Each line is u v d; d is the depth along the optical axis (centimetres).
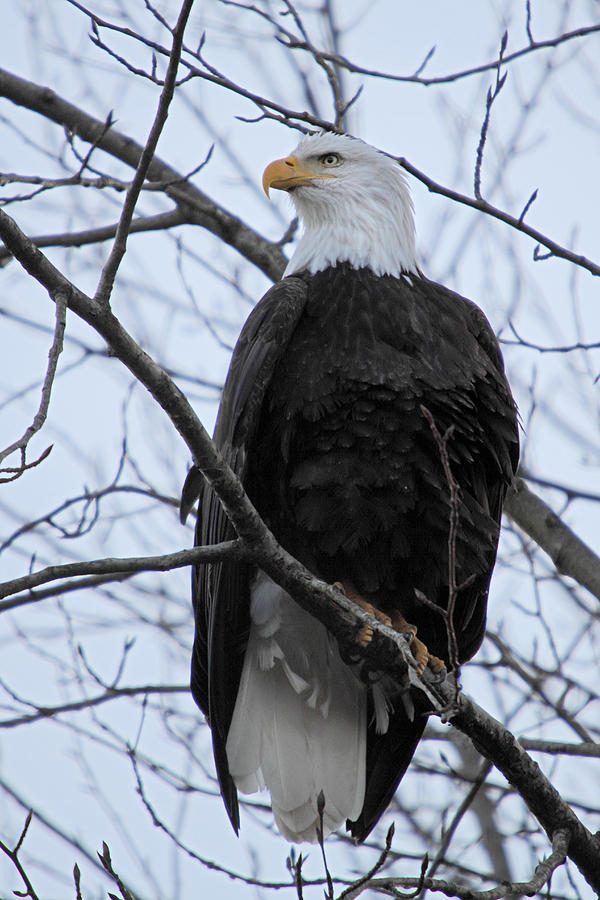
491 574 1028
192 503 995
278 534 1007
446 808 1083
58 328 675
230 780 1009
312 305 997
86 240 1320
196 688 1045
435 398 959
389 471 959
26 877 695
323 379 953
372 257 1065
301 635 1009
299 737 1015
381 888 759
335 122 1174
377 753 1039
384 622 975
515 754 847
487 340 1042
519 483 1215
